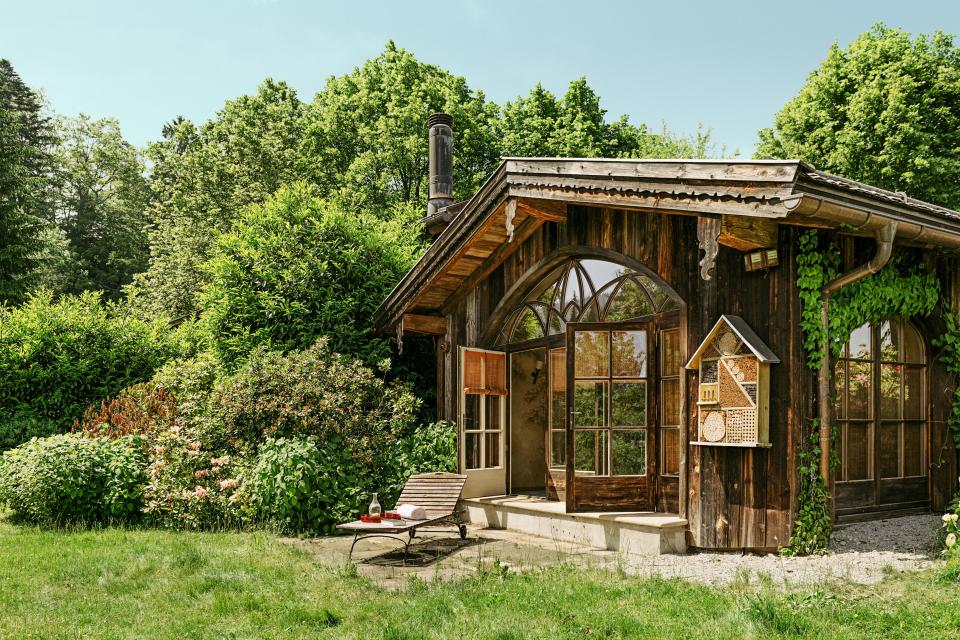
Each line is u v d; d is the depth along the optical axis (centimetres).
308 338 1188
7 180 2180
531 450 1194
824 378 689
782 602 498
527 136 2555
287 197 1295
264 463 873
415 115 2359
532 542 818
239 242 1262
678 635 445
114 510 898
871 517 794
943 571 564
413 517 751
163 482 902
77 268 3525
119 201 3853
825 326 689
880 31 2098
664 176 689
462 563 686
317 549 762
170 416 1036
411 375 1230
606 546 772
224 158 2578
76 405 1351
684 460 752
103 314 1462
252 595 554
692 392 752
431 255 1030
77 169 3841
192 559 664
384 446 992
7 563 668
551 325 969
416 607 515
